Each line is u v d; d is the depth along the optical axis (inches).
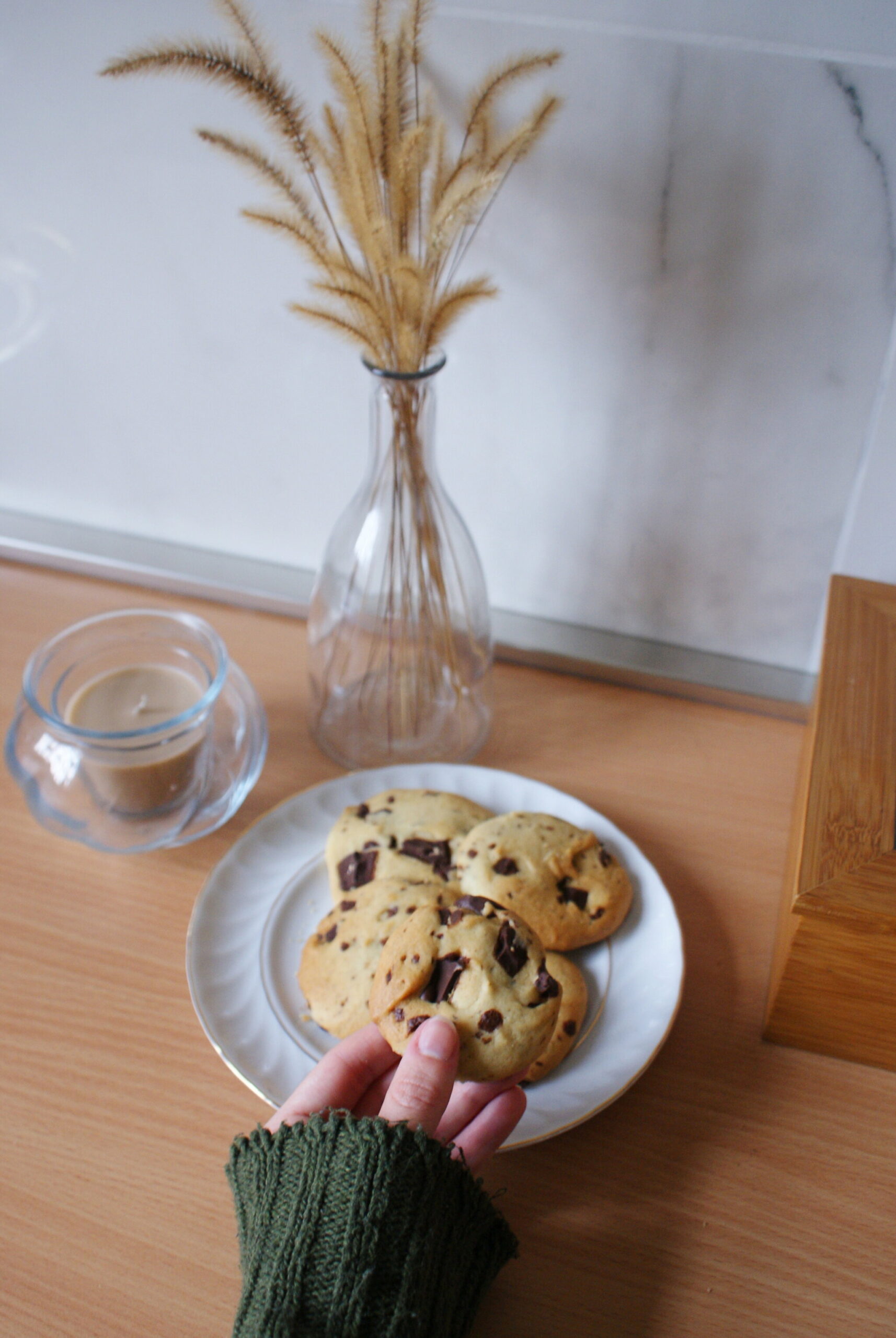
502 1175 19.1
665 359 24.3
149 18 23.4
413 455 22.4
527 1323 17.6
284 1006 20.9
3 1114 19.7
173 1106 19.9
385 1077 18.8
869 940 18.8
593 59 21.6
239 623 29.7
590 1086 19.5
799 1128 19.9
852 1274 18.2
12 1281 17.8
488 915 18.7
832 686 22.5
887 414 23.4
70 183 25.8
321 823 24.0
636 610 28.1
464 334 25.3
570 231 23.4
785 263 22.6
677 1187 19.1
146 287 26.9
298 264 25.4
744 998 21.7
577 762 26.1
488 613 25.4
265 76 19.9
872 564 25.4
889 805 20.2
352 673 25.8
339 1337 15.5
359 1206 16.2
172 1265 18.1
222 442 28.9
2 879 23.4
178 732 23.0
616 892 21.9
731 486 25.4
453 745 26.3
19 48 24.3
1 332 28.5
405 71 20.5
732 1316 17.8
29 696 22.8
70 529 31.6
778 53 20.7
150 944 22.3
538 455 26.5
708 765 26.1
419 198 20.5
